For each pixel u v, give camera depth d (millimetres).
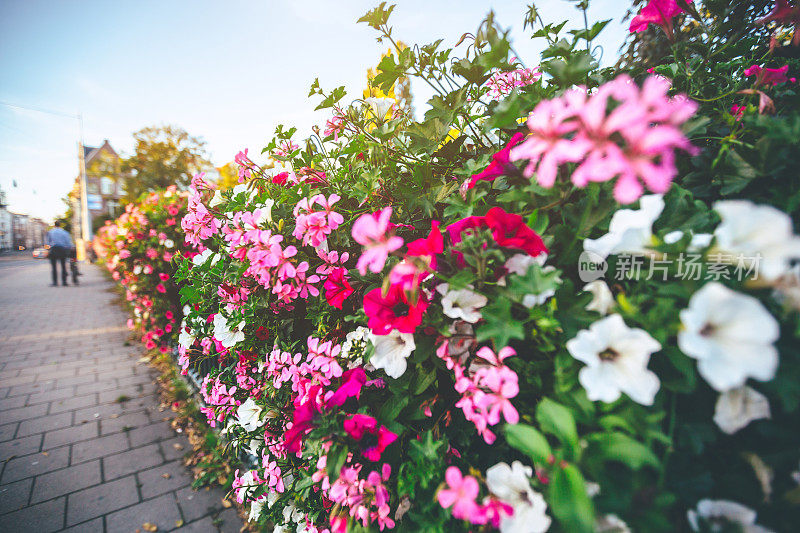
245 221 1609
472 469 904
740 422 656
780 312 656
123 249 4543
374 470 1169
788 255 595
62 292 9750
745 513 618
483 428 911
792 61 1421
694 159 1063
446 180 1535
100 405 3354
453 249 931
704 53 1354
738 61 1476
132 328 5453
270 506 1624
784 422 685
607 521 664
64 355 4664
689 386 672
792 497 609
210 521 2076
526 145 742
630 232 750
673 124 600
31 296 9102
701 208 865
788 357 645
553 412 694
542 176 684
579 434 740
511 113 883
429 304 1004
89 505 2186
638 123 598
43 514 2121
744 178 933
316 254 1624
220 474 2406
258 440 1756
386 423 1085
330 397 1138
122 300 8336
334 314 1543
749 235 625
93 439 2836
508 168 1011
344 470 1117
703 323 594
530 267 806
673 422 670
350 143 1668
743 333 574
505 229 913
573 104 681
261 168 1993
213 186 2289
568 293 792
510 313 813
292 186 1763
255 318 1721
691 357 664
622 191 595
